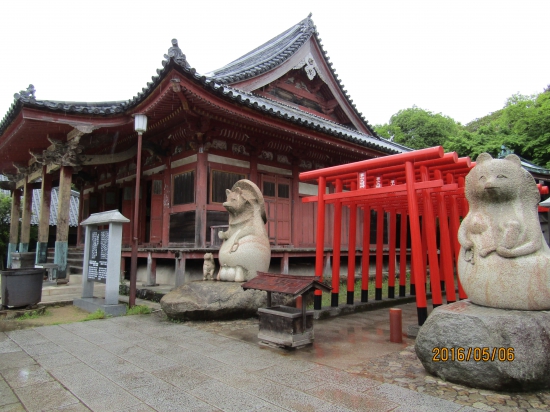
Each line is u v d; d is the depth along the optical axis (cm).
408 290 1465
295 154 1609
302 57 1941
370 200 1037
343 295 1284
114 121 1341
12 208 2169
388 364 582
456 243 1045
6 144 1559
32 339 737
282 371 548
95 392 474
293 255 1396
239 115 1204
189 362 591
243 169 1472
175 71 1038
